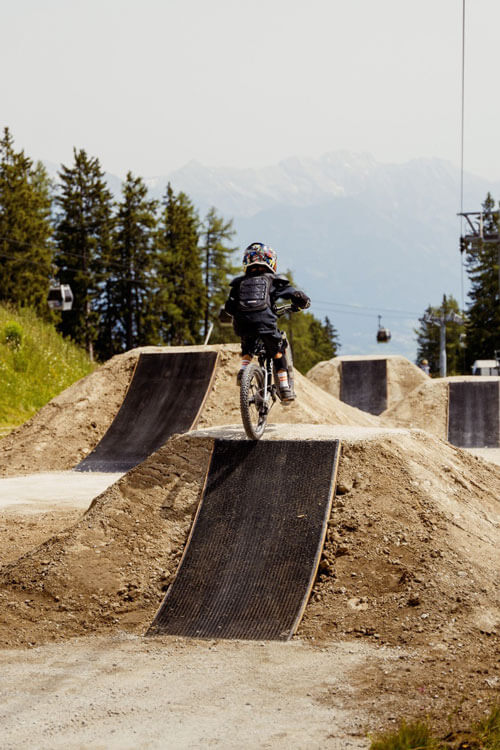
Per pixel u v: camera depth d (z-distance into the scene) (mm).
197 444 11516
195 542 9922
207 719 6117
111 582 9281
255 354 11000
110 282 89438
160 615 8734
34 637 8266
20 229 75688
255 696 6574
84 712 6293
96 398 25781
